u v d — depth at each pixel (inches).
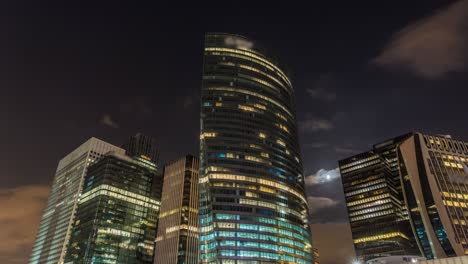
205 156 7593.5
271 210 7391.7
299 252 7436.0
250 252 6614.2
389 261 4544.8
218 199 7027.6
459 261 2091.5
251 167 7701.8
